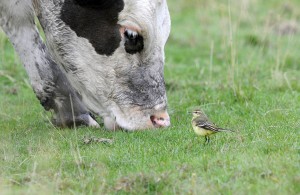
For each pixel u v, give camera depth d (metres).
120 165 13.20
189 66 23.59
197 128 13.98
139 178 12.09
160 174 12.21
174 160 13.16
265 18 30.25
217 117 16.64
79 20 14.65
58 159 13.51
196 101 18.61
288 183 11.55
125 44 14.72
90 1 14.42
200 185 11.77
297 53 25.62
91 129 15.73
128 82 14.98
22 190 11.80
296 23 30.47
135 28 14.51
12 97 19.72
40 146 14.36
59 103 15.89
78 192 11.90
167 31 14.93
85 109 16.02
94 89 15.10
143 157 13.42
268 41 26.75
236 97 18.59
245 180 11.88
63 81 15.83
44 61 15.77
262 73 21.88
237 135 14.40
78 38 14.78
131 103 15.05
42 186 11.89
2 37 23.08
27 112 17.89
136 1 14.38
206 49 26.47
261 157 12.75
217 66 23.55
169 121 15.34
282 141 13.88
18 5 15.39
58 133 15.42
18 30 15.66
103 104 15.22
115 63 14.86
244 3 29.47
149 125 15.09
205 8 32.75
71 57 14.96
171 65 23.69
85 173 12.83
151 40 14.61
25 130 15.96
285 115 16.27
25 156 13.92
